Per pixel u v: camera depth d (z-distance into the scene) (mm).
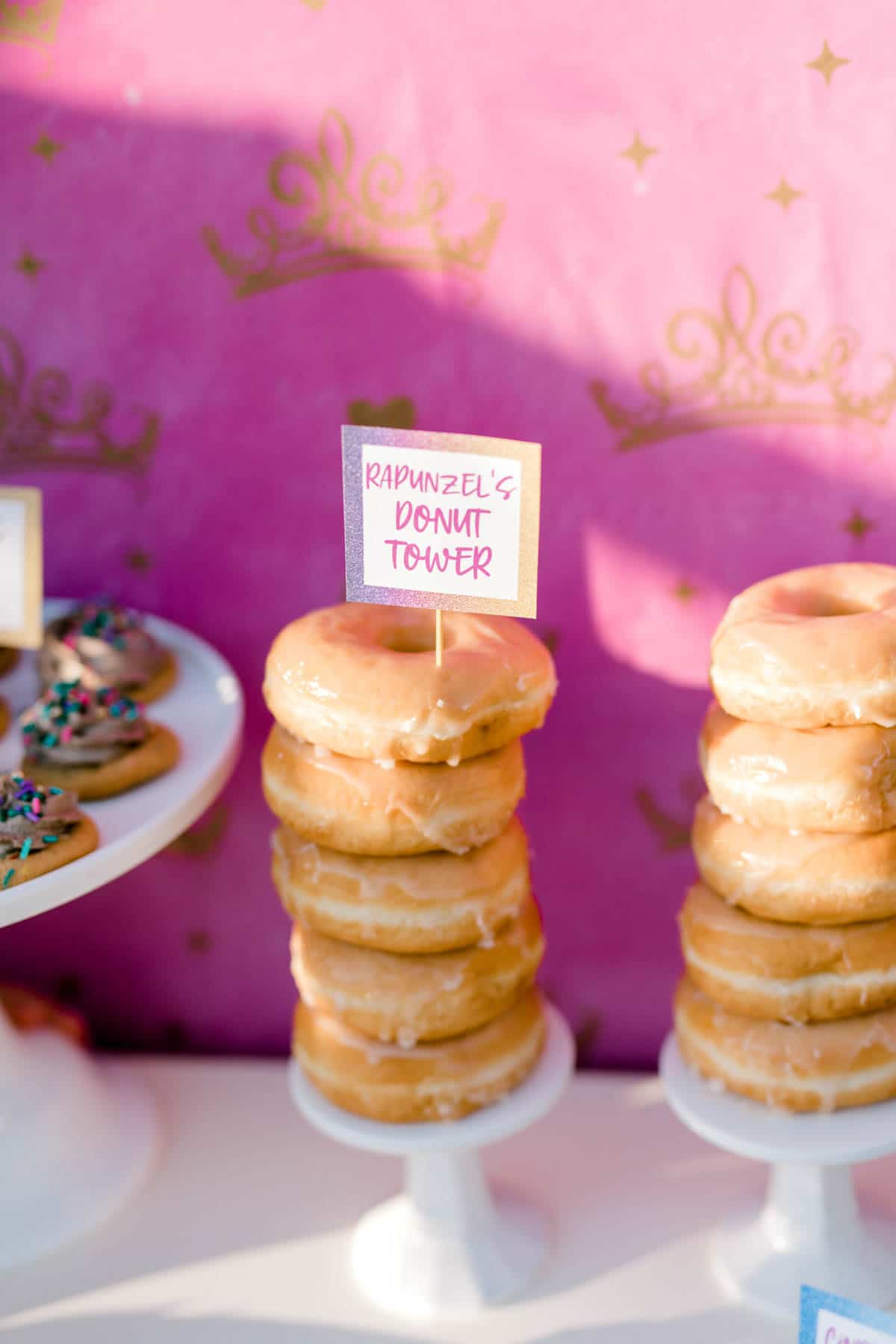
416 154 910
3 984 1047
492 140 904
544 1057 896
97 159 934
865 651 811
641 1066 1024
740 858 837
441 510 818
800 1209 897
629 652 959
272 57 910
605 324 918
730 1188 950
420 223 918
